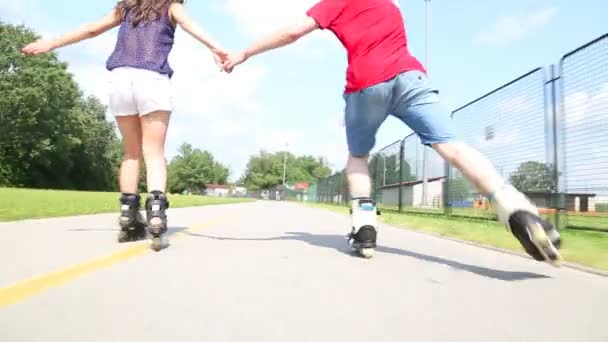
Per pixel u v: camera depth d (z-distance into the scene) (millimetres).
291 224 9094
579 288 3270
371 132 4488
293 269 3572
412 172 18266
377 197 23203
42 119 57562
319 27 4270
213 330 2059
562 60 8578
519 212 3508
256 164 142500
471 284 3293
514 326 2297
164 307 2389
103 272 3207
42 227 6164
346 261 4129
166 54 4691
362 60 4180
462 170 3869
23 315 2188
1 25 56719
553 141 8812
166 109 4566
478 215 12805
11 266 3324
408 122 4188
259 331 2070
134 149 4797
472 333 2160
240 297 2646
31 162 60438
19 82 55469
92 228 6082
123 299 2521
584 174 8062
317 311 2424
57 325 2055
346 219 12594
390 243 6000
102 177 75875
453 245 5930
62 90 59500
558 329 2270
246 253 4312
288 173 143250
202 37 4496
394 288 3061
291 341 1957
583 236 7383
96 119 76312
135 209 4785
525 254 4965
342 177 36781
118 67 4625
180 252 4258
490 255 4941
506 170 10836
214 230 6910
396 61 4109
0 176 56594
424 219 12844
